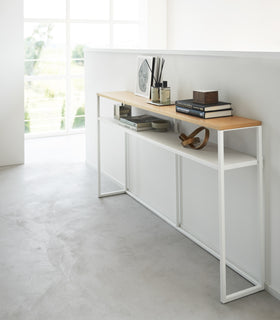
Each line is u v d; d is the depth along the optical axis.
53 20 6.23
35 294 2.28
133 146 3.72
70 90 6.58
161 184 3.31
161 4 6.54
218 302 2.21
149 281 2.41
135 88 3.57
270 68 2.12
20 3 4.55
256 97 2.24
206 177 2.74
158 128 3.01
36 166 4.78
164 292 2.30
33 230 3.09
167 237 2.98
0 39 4.52
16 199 3.73
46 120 6.51
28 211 3.46
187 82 2.81
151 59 3.09
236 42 5.47
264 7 5.02
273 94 2.12
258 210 2.26
